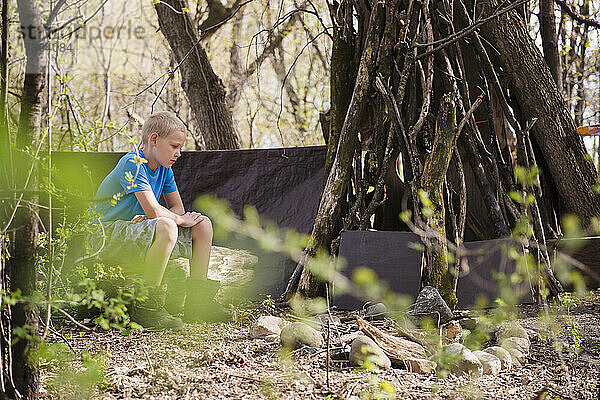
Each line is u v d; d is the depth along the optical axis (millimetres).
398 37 4977
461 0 5312
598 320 4066
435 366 3041
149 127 4281
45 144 2430
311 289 4617
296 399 2553
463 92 5148
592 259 4941
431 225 4406
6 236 2236
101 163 5438
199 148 11805
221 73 14734
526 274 4523
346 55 5191
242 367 3055
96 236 4055
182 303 4336
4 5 2238
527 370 3072
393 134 4918
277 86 15594
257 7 13055
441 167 4516
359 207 4984
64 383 2625
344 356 3152
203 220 4312
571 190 5355
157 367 2973
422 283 4508
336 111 5172
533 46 5457
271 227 5410
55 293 3229
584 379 2898
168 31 8602
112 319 3957
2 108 2246
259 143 16062
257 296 5105
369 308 4191
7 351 2236
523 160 5062
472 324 3740
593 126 5180
